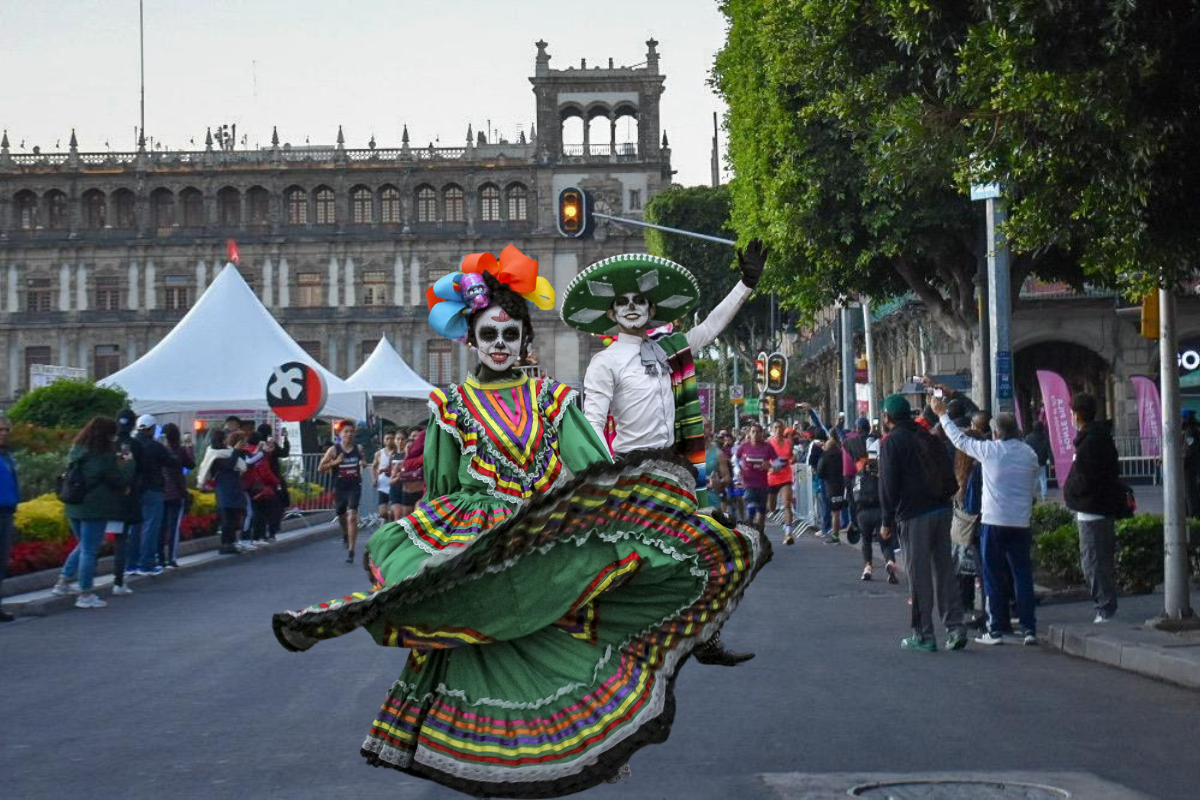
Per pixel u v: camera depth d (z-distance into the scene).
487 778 4.61
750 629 12.99
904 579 18.19
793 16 17.05
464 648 4.72
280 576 20.05
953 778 6.82
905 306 44.81
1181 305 42.78
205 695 9.66
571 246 97.62
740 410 65.94
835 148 23.83
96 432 16.08
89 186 97.31
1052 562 15.08
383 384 48.28
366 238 97.19
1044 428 30.88
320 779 7.01
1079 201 11.73
